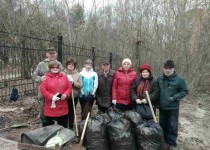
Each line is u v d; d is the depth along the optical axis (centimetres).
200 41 1189
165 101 491
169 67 480
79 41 1706
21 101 782
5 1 1456
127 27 1145
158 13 1165
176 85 486
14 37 1073
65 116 503
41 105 512
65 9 1753
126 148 425
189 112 877
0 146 431
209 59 1223
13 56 822
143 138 430
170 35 1150
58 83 468
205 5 1154
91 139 432
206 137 631
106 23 1941
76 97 530
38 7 1520
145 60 1143
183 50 1152
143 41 1094
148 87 504
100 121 446
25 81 929
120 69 552
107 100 561
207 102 1069
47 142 396
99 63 1448
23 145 388
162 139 437
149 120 481
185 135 621
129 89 541
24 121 601
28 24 1387
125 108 553
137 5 1152
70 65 520
